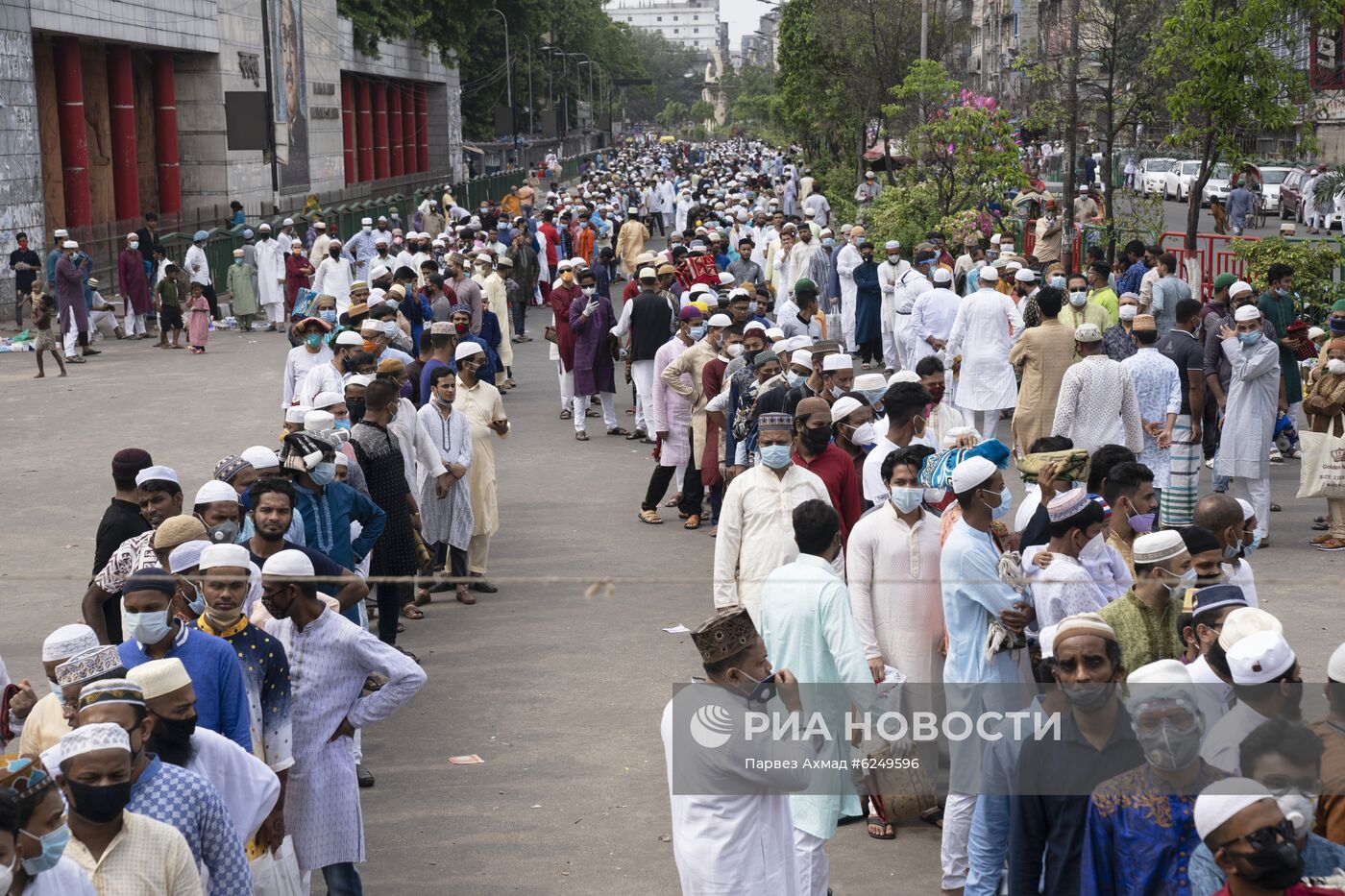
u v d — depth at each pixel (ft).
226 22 161.58
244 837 18.66
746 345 43.21
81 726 16.28
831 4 165.27
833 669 22.20
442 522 40.06
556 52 402.31
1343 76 100.37
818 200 141.38
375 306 52.24
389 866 24.21
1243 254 68.90
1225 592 19.03
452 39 257.14
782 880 17.99
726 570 28.37
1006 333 54.70
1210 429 51.08
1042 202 102.78
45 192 126.11
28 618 38.68
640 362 62.90
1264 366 41.45
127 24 134.31
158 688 17.81
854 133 175.11
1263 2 73.92
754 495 28.30
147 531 28.32
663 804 26.68
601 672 34.30
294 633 22.12
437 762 28.99
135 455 28.45
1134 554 20.95
